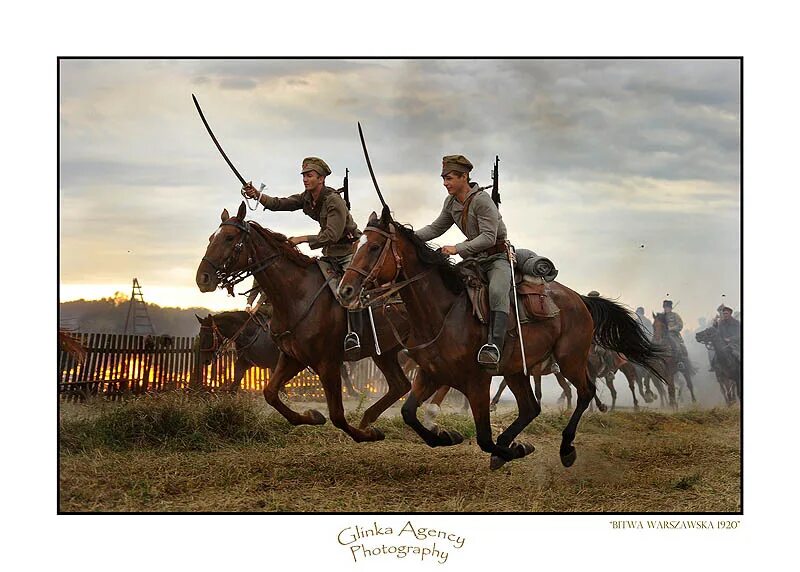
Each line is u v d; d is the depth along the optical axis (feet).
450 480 23.39
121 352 37.96
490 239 21.90
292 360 25.17
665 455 28.25
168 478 22.57
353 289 20.80
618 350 26.25
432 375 22.48
